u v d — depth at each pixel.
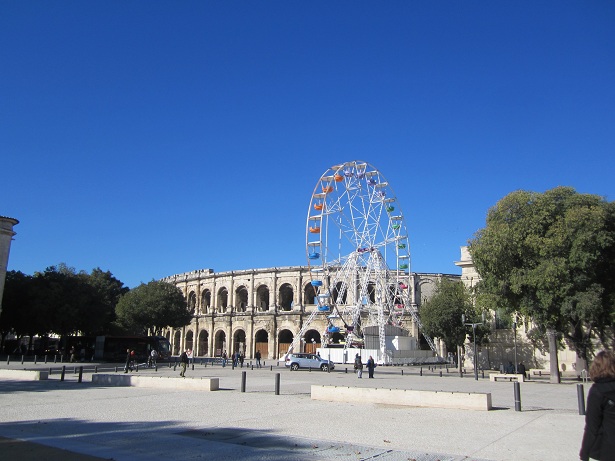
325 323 95.38
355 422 17.20
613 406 6.58
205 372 51.66
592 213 41.28
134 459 11.39
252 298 103.50
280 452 12.35
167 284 92.06
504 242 43.00
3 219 60.22
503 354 61.19
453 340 61.09
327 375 48.75
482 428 16.02
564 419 18.03
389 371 57.69
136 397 24.70
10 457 11.19
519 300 44.94
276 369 60.09
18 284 73.25
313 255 75.75
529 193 45.06
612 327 50.69
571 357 56.34
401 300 86.31
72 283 76.75
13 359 71.56
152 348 78.12
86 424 16.44
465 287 62.75
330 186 76.31
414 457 11.86
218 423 16.91
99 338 77.19
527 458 11.88
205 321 109.44
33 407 20.47
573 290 41.44
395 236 77.81
